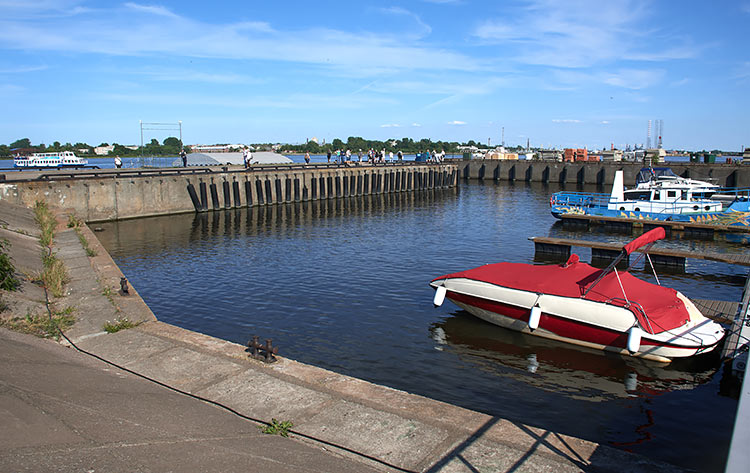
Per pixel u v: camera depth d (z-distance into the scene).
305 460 6.03
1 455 4.97
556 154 94.44
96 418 6.25
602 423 10.05
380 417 7.29
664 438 9.52
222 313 16.62
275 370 8.80
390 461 6.20
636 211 35.91
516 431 7.03
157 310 16.94
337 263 24.17
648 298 13.51
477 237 32.19
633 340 12.35
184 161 52.50
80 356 9.13
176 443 5.98
